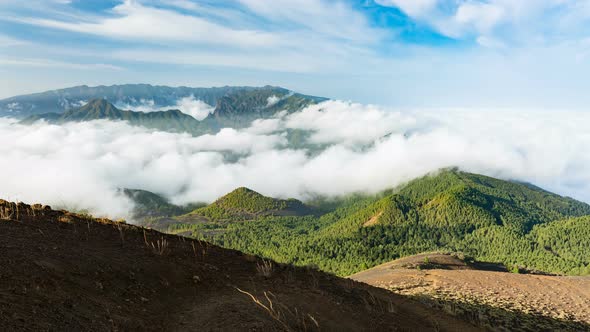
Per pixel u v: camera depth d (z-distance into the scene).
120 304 10.52
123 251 14.24
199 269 15.05
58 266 10.95
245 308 12.46
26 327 7.53
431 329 16.56
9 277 9.25
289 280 16.86
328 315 14.02
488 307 32.50
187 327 10.68
